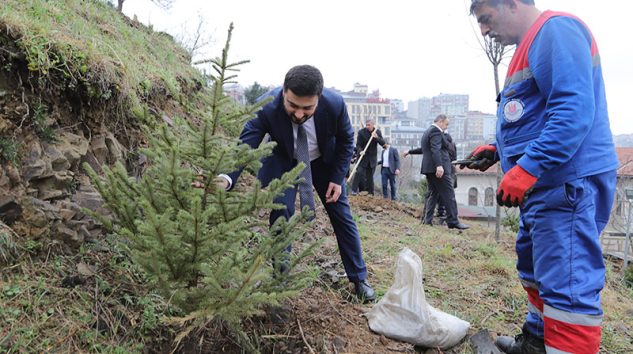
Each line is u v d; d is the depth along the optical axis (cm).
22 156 265
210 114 218
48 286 242
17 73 273
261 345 260
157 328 244
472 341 289
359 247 328
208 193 220
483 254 519
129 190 219
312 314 294
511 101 238
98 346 220
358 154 985
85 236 286
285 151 289
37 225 257
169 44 703
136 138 372
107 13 554
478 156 298
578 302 214
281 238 240
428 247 516
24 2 340
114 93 344
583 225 218
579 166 218
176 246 196
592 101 207
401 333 279
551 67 216
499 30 243
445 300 362
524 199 231
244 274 200
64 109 305
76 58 308
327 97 276
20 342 204
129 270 279
